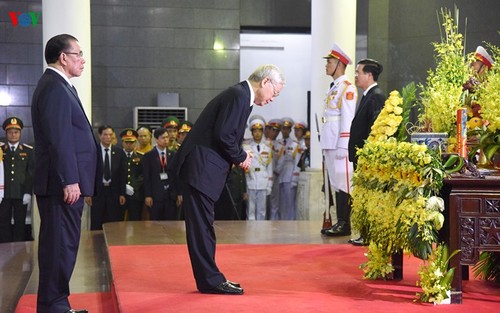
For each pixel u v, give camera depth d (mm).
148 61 13141
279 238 7414
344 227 7531
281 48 13961
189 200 4590
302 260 5969
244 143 10789
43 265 4164
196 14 13273
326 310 4105
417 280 5023
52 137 4035
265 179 10758
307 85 14055
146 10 13117
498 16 10883
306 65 14031
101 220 9531
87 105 9109
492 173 4598
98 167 4352
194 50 13281
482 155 4871
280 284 4930
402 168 4422
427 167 4312
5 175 9055
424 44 11523
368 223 5000
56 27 8930
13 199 9102
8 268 6805
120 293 4602
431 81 5320
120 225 8523
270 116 13953
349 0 9609
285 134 11617
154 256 6195
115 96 13047
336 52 7441
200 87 13320
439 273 4301
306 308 4156
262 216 10773
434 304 4293
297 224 8797
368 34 11875
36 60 12562
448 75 5227
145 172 9367
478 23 11031
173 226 8438
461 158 4383
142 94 13125
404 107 5113
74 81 9039
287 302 4312
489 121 4750
